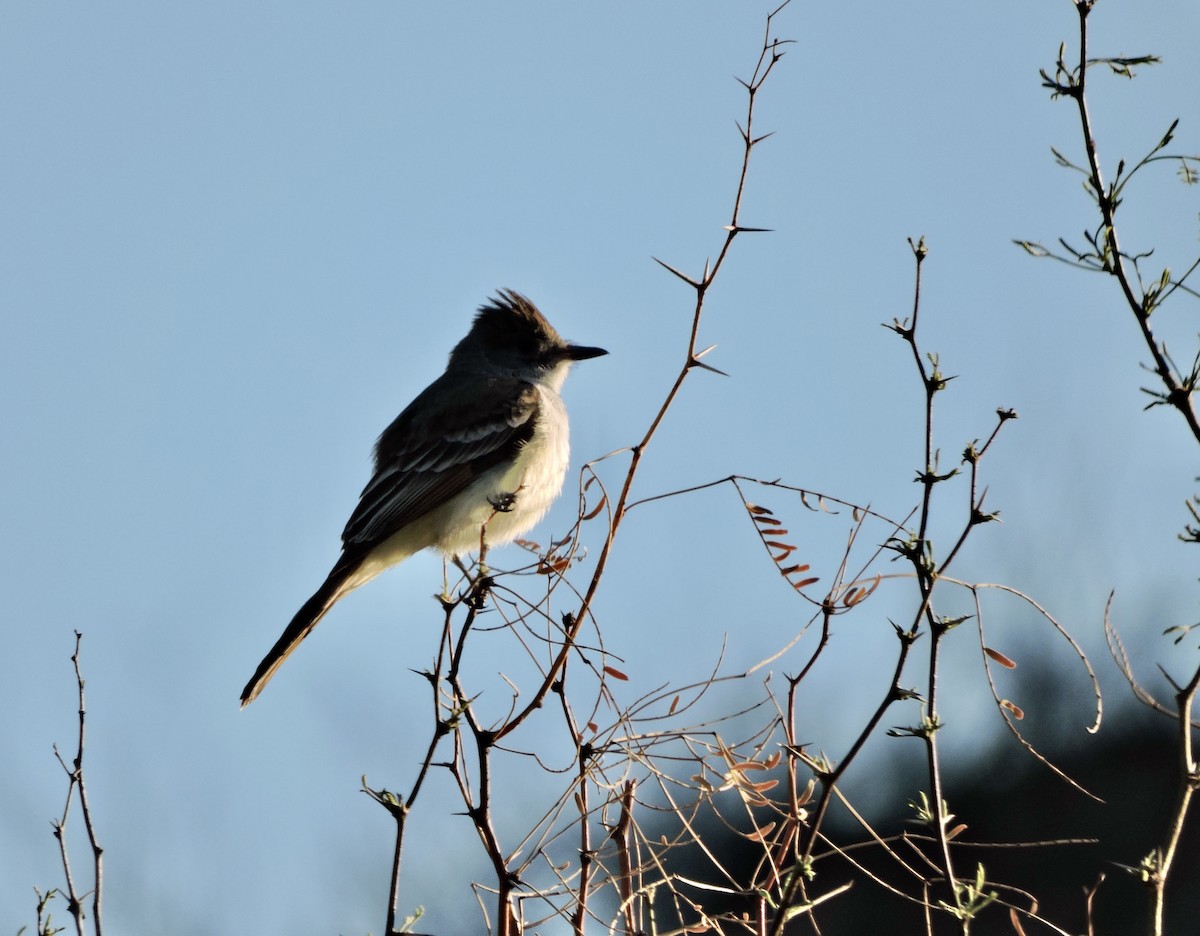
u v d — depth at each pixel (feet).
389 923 18.12
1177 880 52.95
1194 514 20.35
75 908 21.30
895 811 57.31
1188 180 19.44
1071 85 19.71
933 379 19.81
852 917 54.24
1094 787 55.52
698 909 21.56
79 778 22.09
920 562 18.99
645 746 21.75
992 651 20.02
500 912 20.65
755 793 21.68
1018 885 54.85
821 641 21.20
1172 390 19.13
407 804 18.54
